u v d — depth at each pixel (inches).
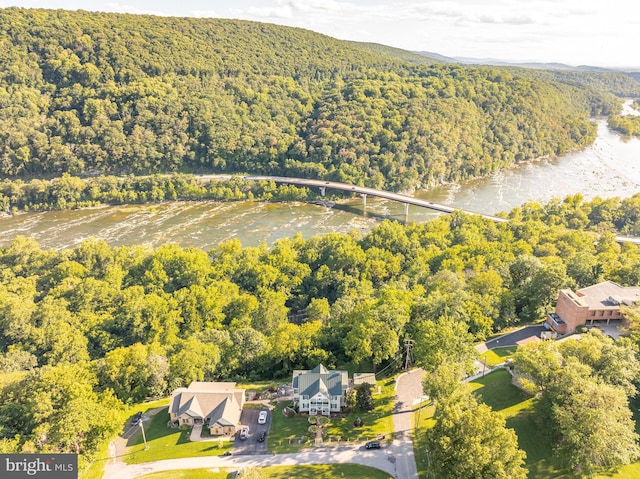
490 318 5246.1
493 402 4136.3
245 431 3949.3
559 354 3996.1
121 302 6653.5
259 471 3363.7
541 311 5679.1
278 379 4918.8
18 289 6953.7
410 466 3617.1
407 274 7258.9
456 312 5017.2
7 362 5108.3
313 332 5167.3
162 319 5989.2
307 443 3855.8
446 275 6141.7
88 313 6318.9
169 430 4047.7
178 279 7263.8
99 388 4360.2
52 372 3996.1
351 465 3624.5
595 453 3198.8
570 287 5753.0
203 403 4131.4
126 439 3961.6
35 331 5812.0
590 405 3358.8
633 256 7549.2
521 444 3681.1
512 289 6166.3
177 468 3624.5
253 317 6131.9
